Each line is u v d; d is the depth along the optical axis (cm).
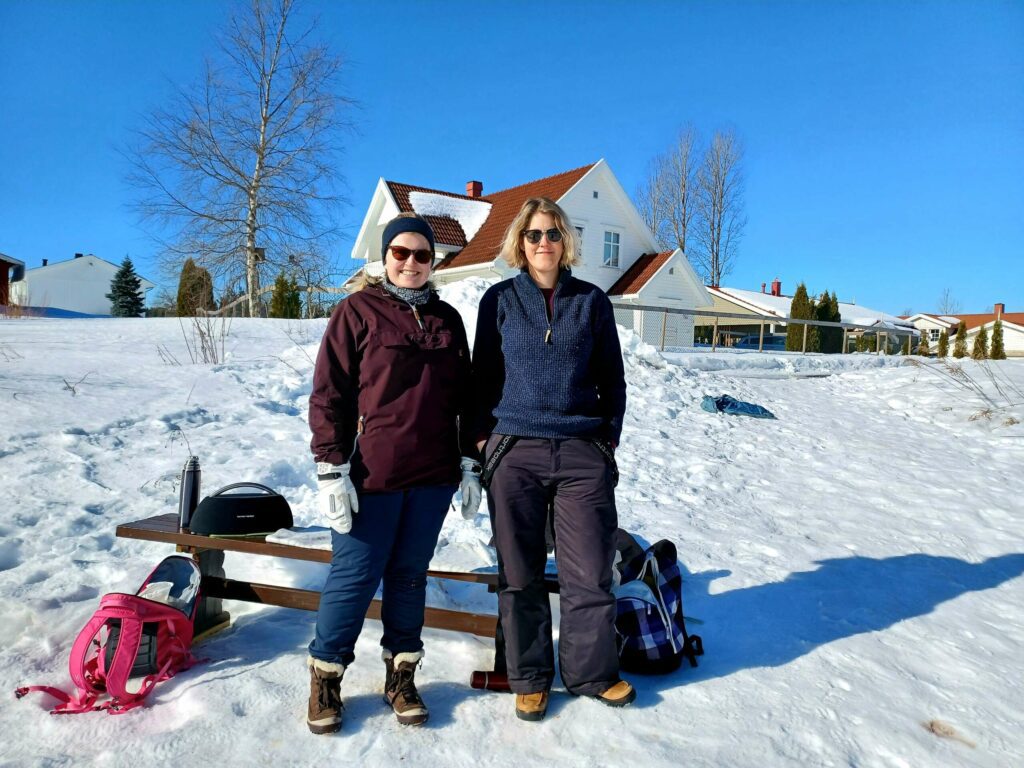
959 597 395
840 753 242
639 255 2781
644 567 307
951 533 510
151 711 251
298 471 533
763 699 274
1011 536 509
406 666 257
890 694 284
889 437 873
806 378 1391
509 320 273
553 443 265
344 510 243
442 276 2444
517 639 260
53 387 683
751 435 828
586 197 2567
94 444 539
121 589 333
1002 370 1359
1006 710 276
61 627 299
